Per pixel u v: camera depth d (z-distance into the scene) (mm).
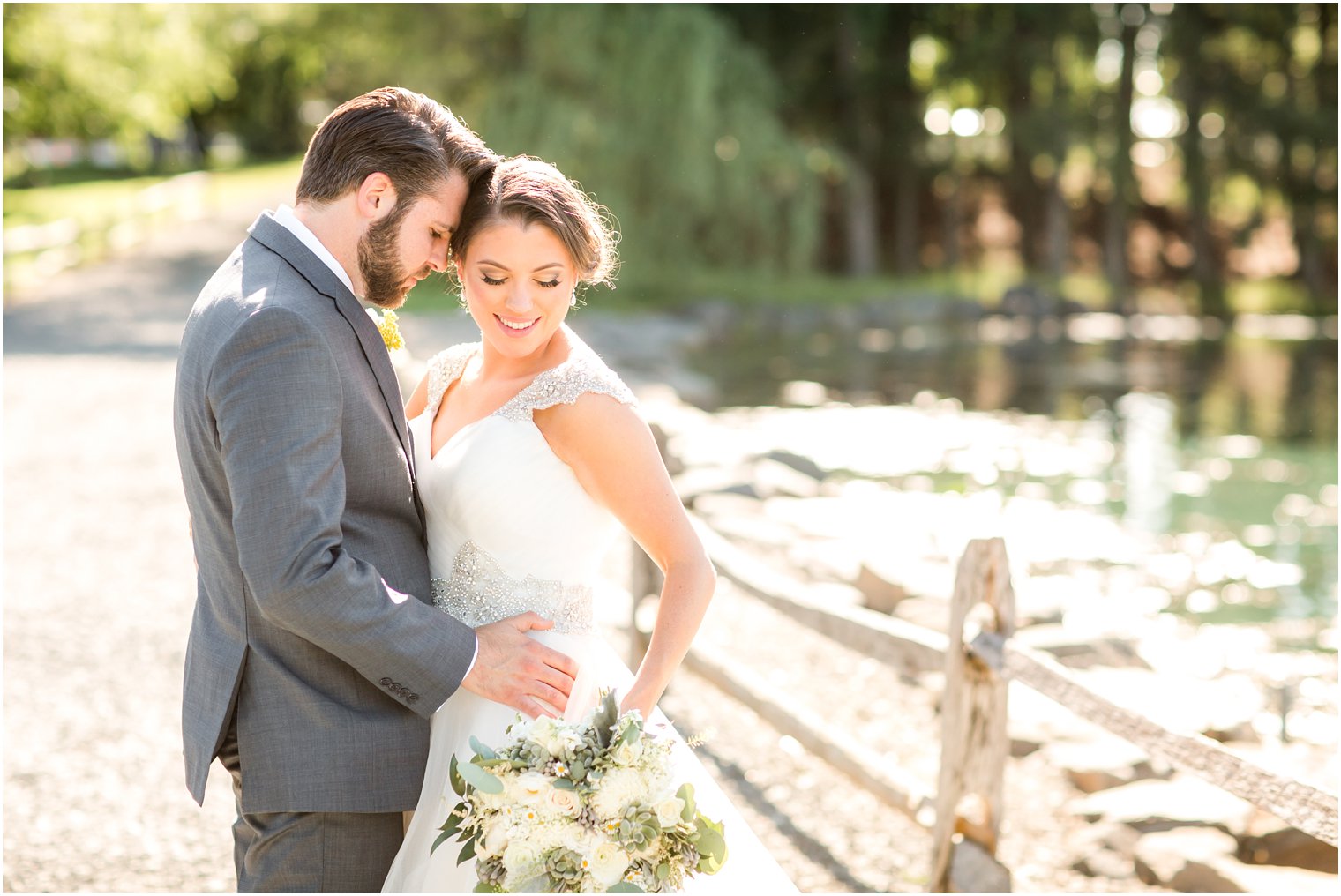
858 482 11930
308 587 2170
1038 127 35625
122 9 27125
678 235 27031
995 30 35031
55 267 25906
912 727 5484
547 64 25859
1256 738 5176
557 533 2512
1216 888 3904
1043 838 4410
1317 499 11734
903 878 4137
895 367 22531
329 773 2357
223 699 2379
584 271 2506
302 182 2439
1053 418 16812
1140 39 37781
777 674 6105
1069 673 3379
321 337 2262
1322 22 35750
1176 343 29047
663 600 2459
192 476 2363
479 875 2240
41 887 3844
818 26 34312
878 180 38750
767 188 28938
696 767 2545
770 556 8250
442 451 2619
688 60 25812
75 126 27188
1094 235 42625
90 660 6016
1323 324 34656
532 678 2418
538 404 2475
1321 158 37062
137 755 4926
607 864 2166
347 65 30172
